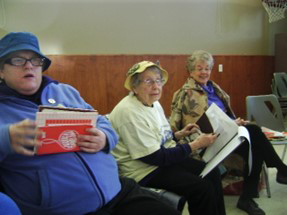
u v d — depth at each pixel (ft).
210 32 16.39
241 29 16.74
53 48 15.12
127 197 3.76
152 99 4.77
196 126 5.43
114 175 3.75
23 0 14.56
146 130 4.40
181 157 4.51
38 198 3.11
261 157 6.13
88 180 3.31
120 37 15.62
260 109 8.02
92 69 15.21
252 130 6.12
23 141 2.89
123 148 4.53
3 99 3.44
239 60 16.46
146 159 4.33
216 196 5.12
